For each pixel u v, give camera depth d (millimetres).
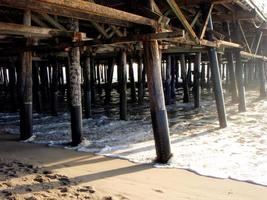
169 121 10742
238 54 11734
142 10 6191
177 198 4410
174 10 6586
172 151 6758
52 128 10125
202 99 17281
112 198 4395
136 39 6141
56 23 7414
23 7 4363
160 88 6070
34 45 7938
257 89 21094
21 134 8406
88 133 9102
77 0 4484
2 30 6453
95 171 5602
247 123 9859
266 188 4699
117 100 18406
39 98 14281
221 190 4656
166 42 7691
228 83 21500
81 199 4352
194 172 5426
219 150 6770
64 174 5441
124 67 11062
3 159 6430
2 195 4434
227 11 10016
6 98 19391
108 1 6527
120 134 8828
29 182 4992
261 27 12867
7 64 17000
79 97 7598
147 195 4520
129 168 5734
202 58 20062
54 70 13195
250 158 6109
